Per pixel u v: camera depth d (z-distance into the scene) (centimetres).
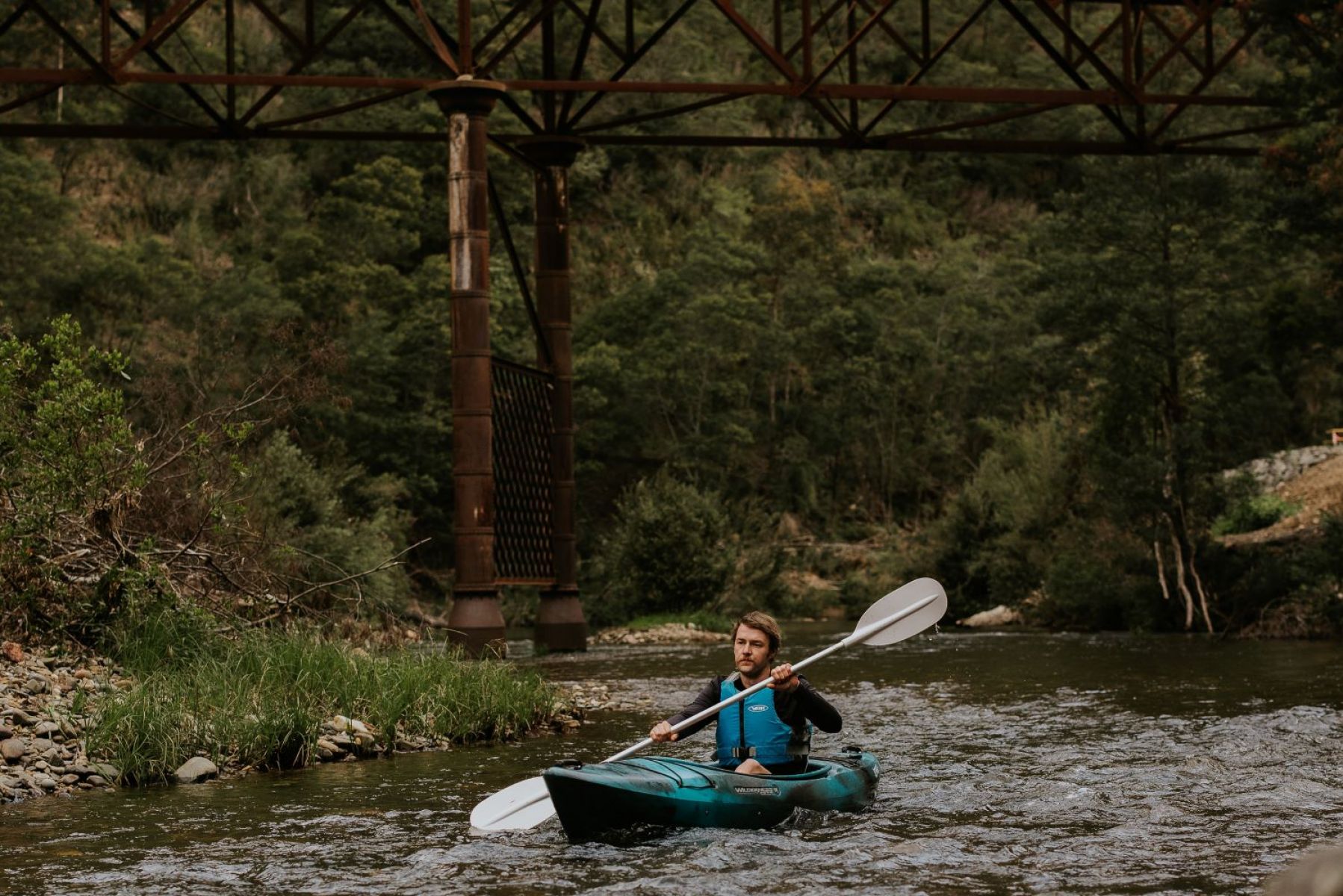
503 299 4916
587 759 870
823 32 7025
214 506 1176
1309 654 1731
